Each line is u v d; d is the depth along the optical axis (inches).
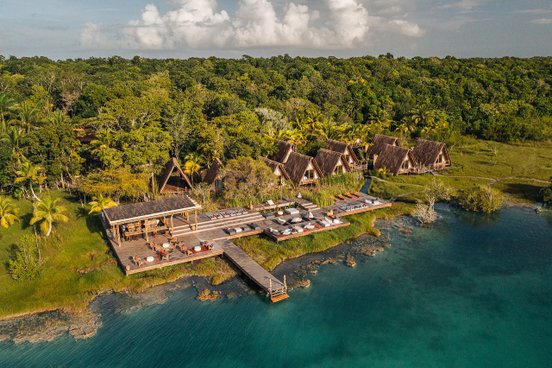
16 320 1441.9
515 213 2415.1
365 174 3184.1
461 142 3939.5
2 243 1860.2
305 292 1626.5
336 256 1919.3
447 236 2126.0
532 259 1879.9
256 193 2488.9
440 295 1612.9
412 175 3090.6
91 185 2153.1
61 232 1968.5
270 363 1262.3
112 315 1469.0
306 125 3764.8
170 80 5113.2
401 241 2075.5
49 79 4293.8
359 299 1587.1
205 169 2851.9
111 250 1881.2
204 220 2178.9
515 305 1550.2
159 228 1967.3
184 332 1386.6
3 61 6215.6
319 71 6136.8
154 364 1242.0
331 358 1289.4
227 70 6082.7
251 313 1486.2
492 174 3090.6
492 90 5012.3
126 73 5556.1
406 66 6683.1
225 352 1300.4
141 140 2439.7
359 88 5103.3
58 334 1370.6
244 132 2832.2
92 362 1246.3
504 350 1322.6
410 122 4431.6
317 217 2240.4
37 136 2432.3
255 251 1909.4
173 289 1624.0
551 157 3452.3
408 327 1433.3
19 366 1229.1
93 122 2726.4
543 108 4621.1
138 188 2239.2
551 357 1290.6
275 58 7652.6
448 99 4820.4
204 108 4202.8
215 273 1733.5
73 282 1643.7
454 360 1279.5
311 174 2854.3
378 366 1257.4
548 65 6117.1
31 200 2336.4
